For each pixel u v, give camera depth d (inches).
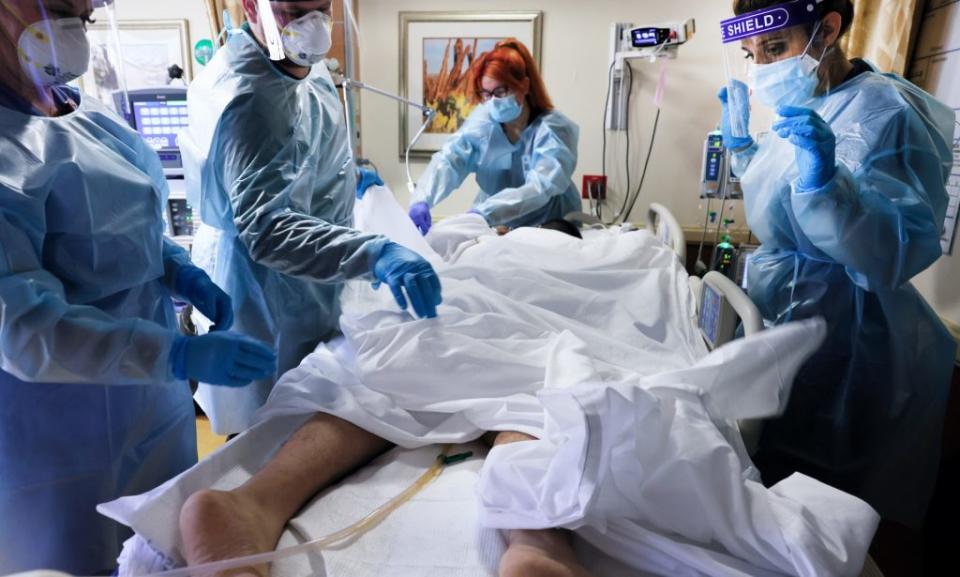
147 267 40.1
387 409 41.6
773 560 28.1
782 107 47.1
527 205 85.9
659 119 102.9
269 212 42.8
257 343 37.3
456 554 31.2
